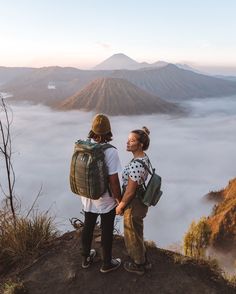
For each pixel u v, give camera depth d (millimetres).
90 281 3057
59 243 3639
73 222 3938
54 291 2980
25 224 3637
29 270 3256
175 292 2934
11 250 3484
